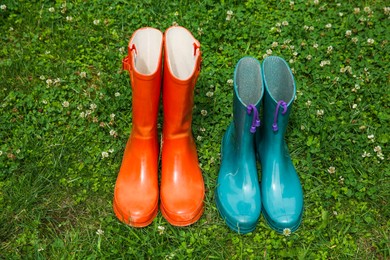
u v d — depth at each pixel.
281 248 2.39
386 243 2.42
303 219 2.50
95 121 2.88
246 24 3.44
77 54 3.25
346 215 2.53
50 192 2.60
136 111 2.34
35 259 2.35
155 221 2.45
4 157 2.70
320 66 3.17
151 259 2.35
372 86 3.09
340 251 2.39
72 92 3.05
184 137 2.49
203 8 3.49
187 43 2.39
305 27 3.39
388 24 3.45
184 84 2.19
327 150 2.76
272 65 2.43
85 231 2.47
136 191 2.44
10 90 3.04
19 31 3.38
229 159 2.55
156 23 3.42
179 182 2.46
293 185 2.48
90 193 2.59
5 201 2.55
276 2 3.57
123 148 2.76
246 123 2.28
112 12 3.47
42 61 3.19
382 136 2.82
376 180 2.66
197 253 2.37
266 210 2.43
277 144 2.40
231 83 3.07
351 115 2.94
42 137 2.82
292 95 2.31
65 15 3.49
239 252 2.38
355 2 3.58
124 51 3.26
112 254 2.35
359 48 3.27
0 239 2.43
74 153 2.76
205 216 2.51
